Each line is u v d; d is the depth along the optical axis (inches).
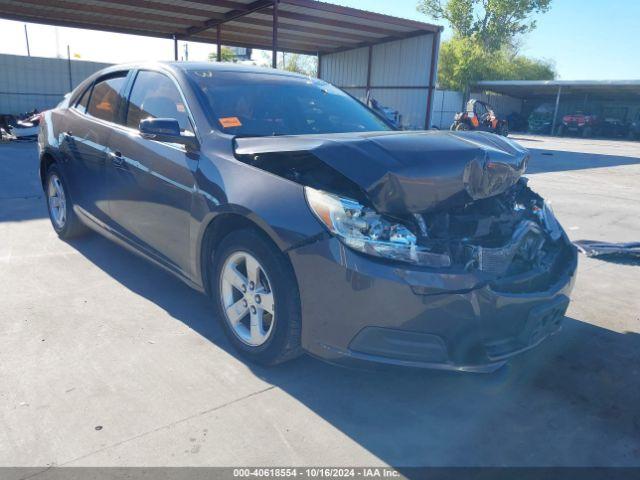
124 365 111.3
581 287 175.9
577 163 611.5
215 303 120.1
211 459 84.7
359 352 95.0
